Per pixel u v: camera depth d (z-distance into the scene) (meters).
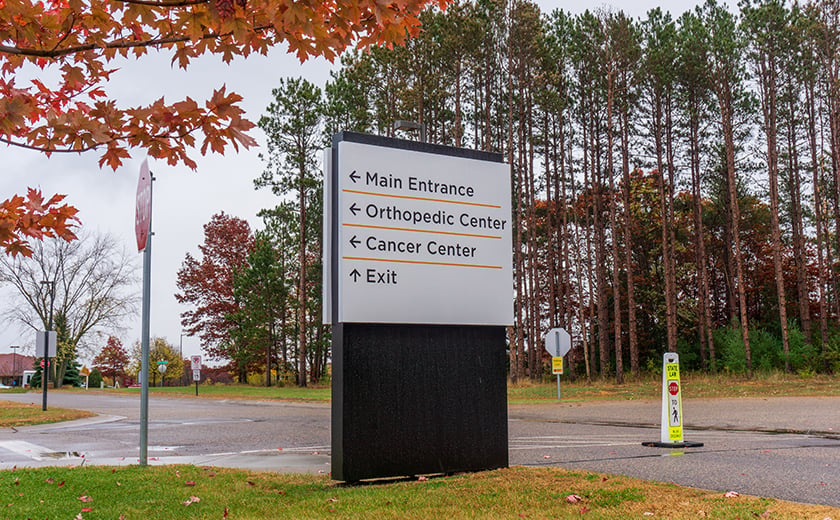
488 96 37.97
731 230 47.91
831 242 48.16
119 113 3.09
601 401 25.28
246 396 34.22
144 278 8.98
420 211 8.78
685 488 6.89
